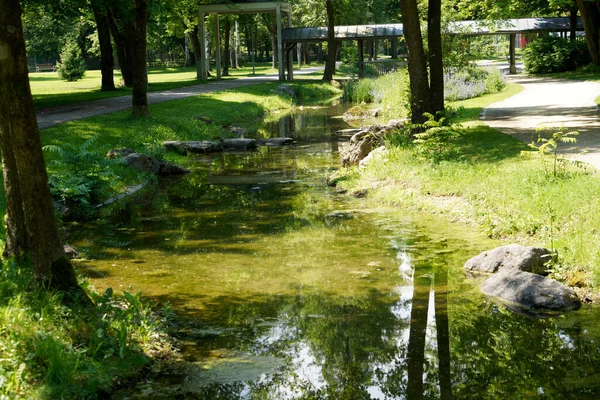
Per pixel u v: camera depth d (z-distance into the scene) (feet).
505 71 186.70
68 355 20.22
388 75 156.35
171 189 56.80
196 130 90.02
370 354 23.03
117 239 39.88
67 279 24.09
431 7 64.69
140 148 70.38
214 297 28.89
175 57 342.64
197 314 26.86
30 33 293.64
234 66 294.66
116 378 20.63
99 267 33.78
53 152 60.39
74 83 189.67
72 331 21.80
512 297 27.84
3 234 33.40
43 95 134.92
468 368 21.84
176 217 45.88
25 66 23.20
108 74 148.25
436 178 48.62
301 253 35.78
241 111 117.80
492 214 39.75
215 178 61.72
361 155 63.10
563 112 82.28
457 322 25.80
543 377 20.99
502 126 71.72
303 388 20.49
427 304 27.76
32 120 23.43
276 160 71.61
